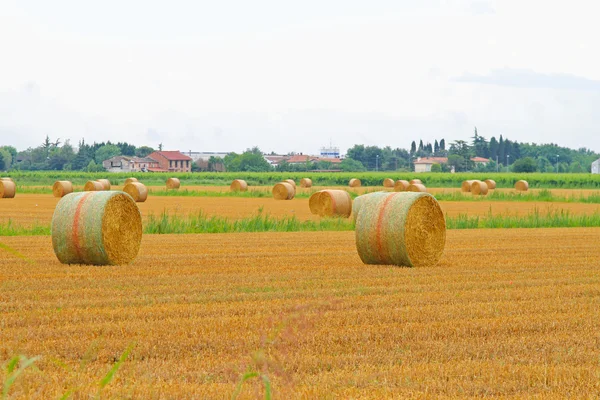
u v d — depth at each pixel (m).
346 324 23.33
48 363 18.41
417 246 36.53
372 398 16.02
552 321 24.06
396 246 36.28
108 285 30.22
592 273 35.22
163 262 38.00
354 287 30.28
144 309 25.30
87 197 35.97
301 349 20.17
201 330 22.12
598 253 43.91
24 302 26.36
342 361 19.03
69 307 25.66
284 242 49.72
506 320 24.11
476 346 20.77
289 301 27.08
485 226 67.00
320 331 22.11
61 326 22.59
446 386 17.06
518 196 116.88
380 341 21.19
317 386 16.75
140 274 33.41
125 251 36.72
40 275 32.62
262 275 33.50
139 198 101.94
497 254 43.19
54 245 36.03
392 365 18.83
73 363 18.50
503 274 34.59
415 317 24.47
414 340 21.47
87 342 20.44
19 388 15.74
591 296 28.98
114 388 16.36
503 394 16.67
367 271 34.97
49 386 16.39
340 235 55.47
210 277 32.75
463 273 34.75
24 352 19.31
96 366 18.27
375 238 36.72
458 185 195.88
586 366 18.89
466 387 17.02
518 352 20.27
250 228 61.12
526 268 36.91
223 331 22.06
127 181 132.25
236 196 119.56
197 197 115.81
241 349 20.02
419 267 36.53
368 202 37.56
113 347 20.05
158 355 19.50
